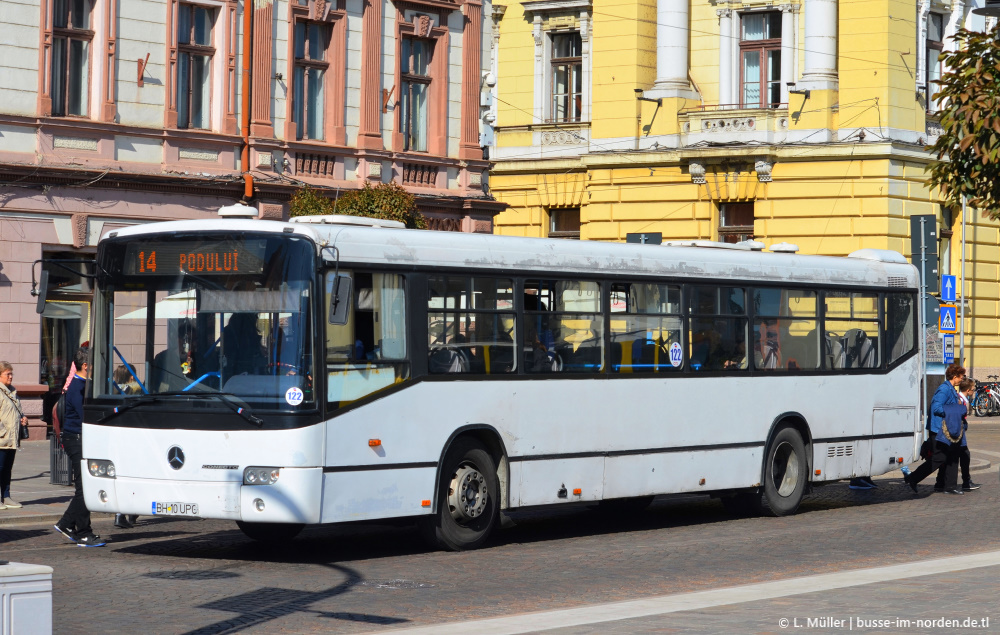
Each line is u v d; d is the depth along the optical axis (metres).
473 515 17.11
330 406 15.41
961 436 25.94
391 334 16.19
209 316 15.71
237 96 33.44
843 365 22.80
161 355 15.92
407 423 16.25
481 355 17.19
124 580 14.44
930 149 23.69
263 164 33.62
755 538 18.62
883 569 14.95
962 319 45.94
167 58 32.12
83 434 16.33
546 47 53.00
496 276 17.44
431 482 16.52
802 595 13.10
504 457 17.44
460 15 38.00
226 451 15.33
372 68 35.72
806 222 46.75
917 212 46.72
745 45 49.22
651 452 19.33
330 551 17.14
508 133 53.50
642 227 49.84
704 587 14.27
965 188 23.23
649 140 49.62
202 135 32.59
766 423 21.20
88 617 12.22
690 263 20.12
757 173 47.44
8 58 29.59
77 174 30.34
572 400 18.27
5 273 29.81
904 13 46.22
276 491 15.11
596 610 12.37
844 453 22.72
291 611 12.59
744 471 20.81
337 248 15.61
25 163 29.58
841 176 46.19
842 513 22.27
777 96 48.62
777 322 21.55
